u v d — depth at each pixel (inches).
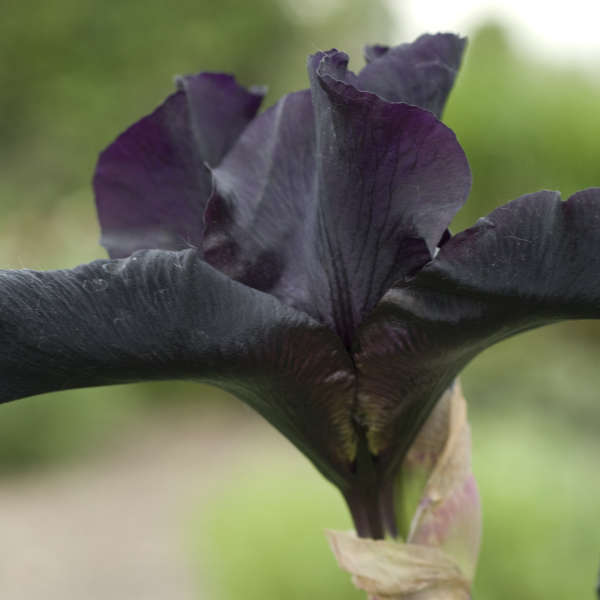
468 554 13.5
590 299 11.7
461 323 12.1
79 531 67.8
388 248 12.3
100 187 13.7
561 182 74.6
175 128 13.6
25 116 133.6
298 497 39.8
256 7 141.8
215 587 42.7
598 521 36.8
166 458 87.0
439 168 12.0
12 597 56.1
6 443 84.7
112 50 135.9
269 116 13.2
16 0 129.8
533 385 72.1
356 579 13.2
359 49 154.9
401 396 12.8
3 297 11.7
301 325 12.1
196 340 11.9
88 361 11.8
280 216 12.8
